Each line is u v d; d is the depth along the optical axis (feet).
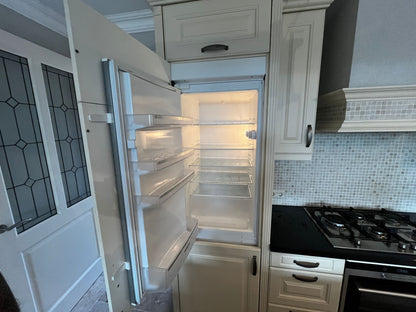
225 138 4.58
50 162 4.51
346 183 4.67
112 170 1.81
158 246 2.42
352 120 3.14
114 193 1.84
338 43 3.47
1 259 3.51
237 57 2.90
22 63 3.97
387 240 3.43
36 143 4.29
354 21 2.94
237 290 3.84
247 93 3.42
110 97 1.72
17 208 3.94
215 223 4.15
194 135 4.42
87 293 5.48
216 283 3.90
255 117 3.45
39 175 4.34
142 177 2.00
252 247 3.59
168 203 2.69
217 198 4.61
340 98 3.24
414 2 2.69
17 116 3.93
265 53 2.85
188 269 3.96
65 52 4.94
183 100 3.45
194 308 4.18
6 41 3.55
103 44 1.65
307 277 3.43
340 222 3.96
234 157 4.59
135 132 1.85
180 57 3.03
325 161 4.68
